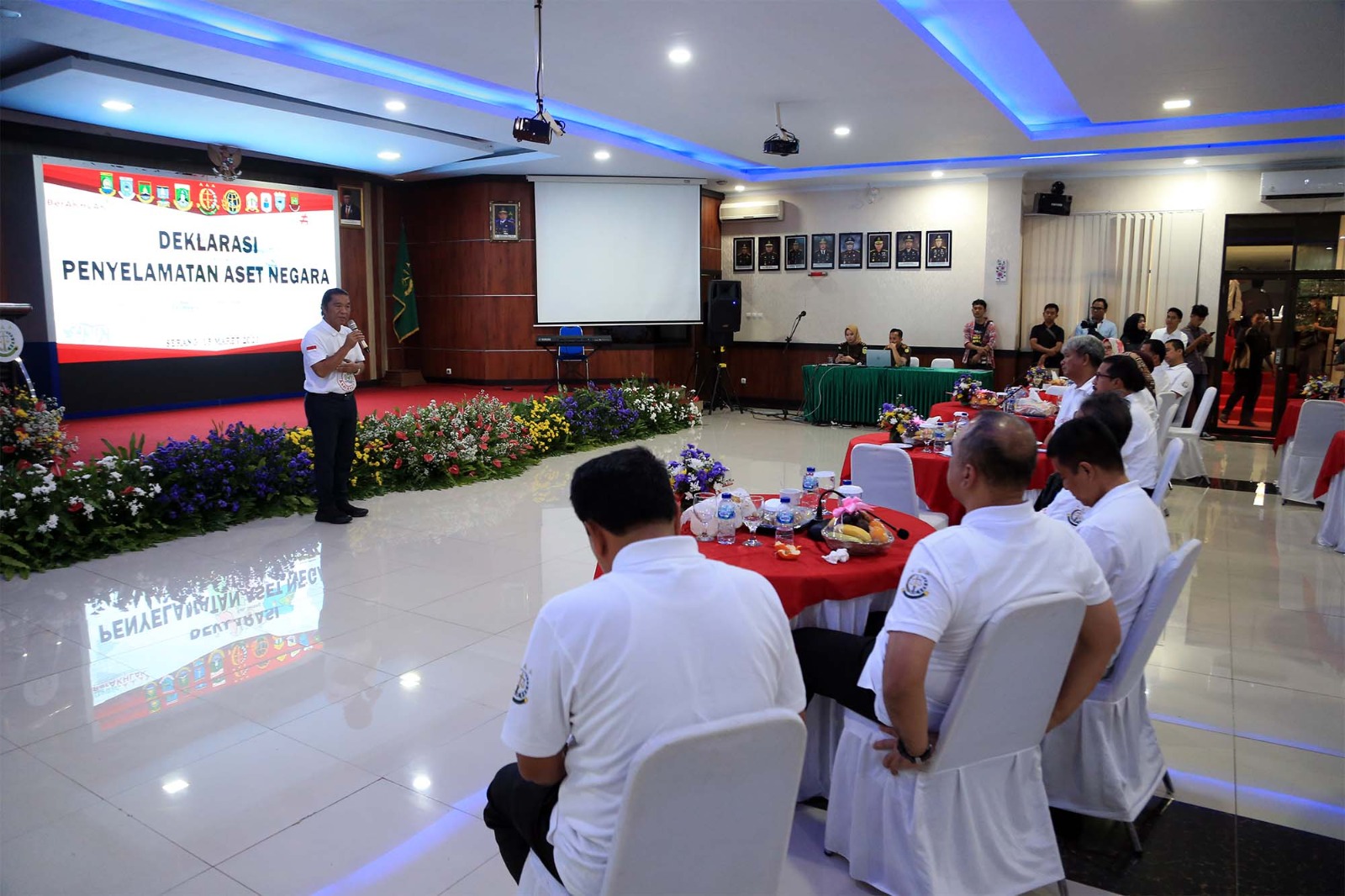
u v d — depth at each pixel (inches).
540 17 193.2
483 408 310.3
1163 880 92.8
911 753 78.8
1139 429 171.9
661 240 474.0
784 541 114.1
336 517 233.5
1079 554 81.5
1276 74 249.9
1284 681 141.2
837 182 471.8
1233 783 111.6
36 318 341.7
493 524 233.0
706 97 283.9
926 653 74.3
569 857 59.7
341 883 90.7
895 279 474.0
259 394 419.2
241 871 92.6
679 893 57.0
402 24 210.8
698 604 58.4
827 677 93.2
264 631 158.7
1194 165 401.4
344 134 341.4
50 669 142.4
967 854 83.4
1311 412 260.7
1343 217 382.0
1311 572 198.8
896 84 264.1
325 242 440.5
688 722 56.7
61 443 240.5
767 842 59.2
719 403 518.9
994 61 260.2
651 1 191.8
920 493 182.7
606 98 287.4
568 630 57.4
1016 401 237.3
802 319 501.4
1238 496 278.1
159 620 163.6
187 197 383.9
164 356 381.1
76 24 205.9
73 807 104.1
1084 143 354.6
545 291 465.1
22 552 188.7
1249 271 401.4
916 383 410.9
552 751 59.4
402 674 141.0
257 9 201.2
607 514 60.5
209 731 122.4
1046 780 100.7
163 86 265.6
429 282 484.4
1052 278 441.1
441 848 96.7
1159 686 139.5
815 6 194.2
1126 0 188.2
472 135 346.0
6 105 293.0
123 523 213.0
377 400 424.8
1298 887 91.5
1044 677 80.7
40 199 335.3
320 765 113.8
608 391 389.7
